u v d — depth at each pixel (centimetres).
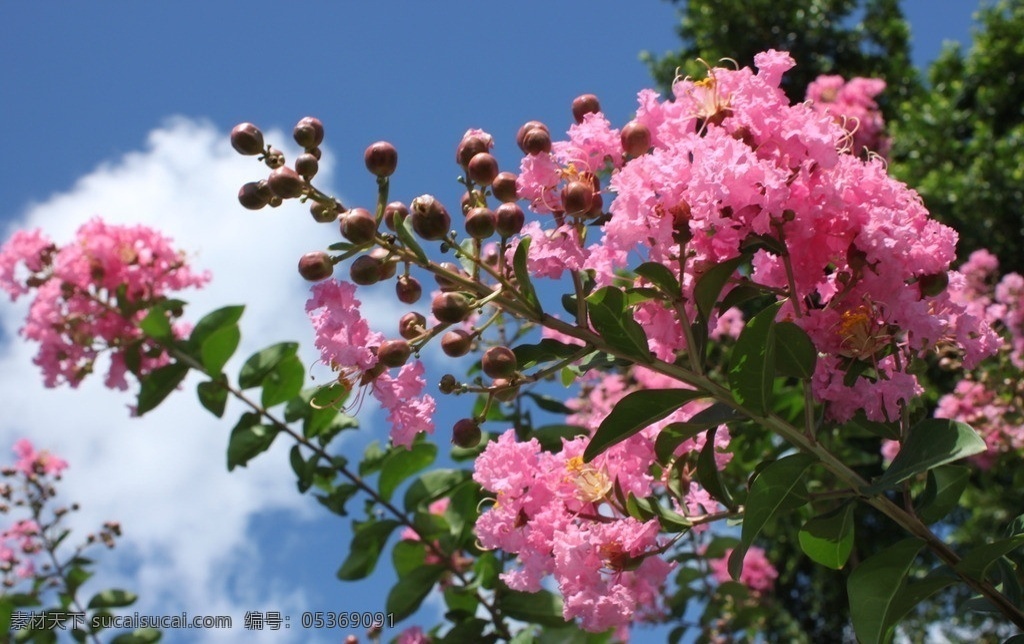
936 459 38
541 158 42
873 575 40
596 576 42
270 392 67
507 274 41
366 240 40
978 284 98
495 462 43
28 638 78
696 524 43
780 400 69
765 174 39
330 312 40
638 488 43
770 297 47
